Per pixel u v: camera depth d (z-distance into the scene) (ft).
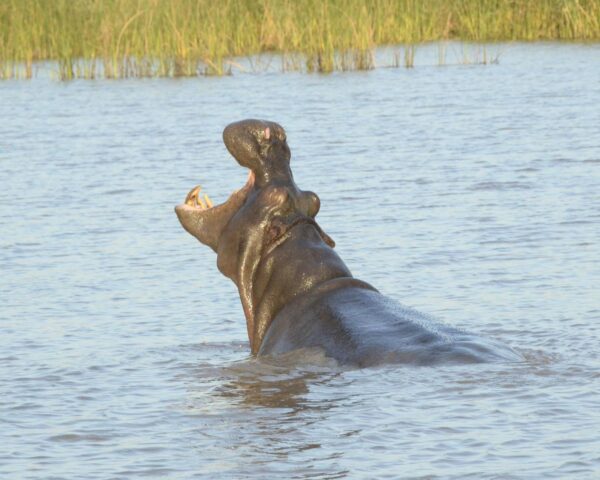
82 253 102.01
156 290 88.69
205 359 69.10
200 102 211.61
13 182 139.54
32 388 63.57
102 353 71.26
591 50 272.10
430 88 220.02
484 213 112.06
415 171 137.18
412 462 48.80
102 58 270.26
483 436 51.39
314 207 71.05
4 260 100.07
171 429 55.31
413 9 302.25
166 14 263.70
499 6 305.53
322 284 68.03
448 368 60.49
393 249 98.68
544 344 68.08
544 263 91.45
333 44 260.83
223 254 70.28
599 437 50.57
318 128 174.91
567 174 130.52
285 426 54.70
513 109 185.98
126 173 143.13
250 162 69.97
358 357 62.69
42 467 50.37
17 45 269.03
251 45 287.69
